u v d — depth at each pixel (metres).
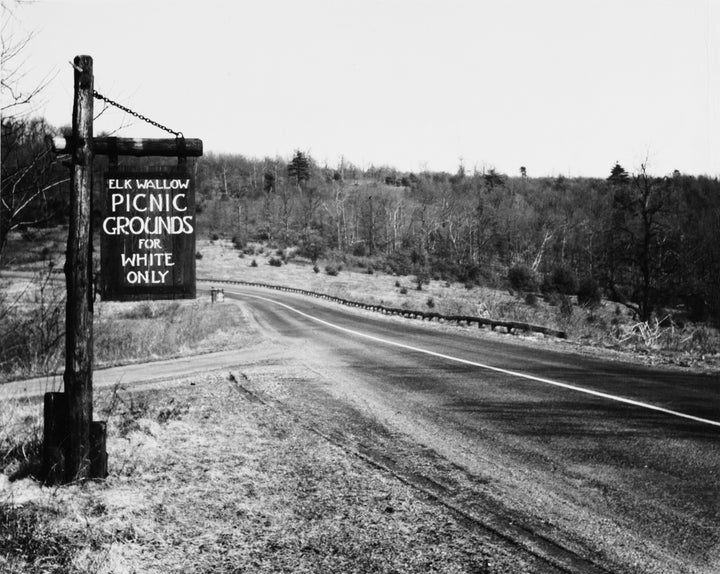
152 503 4.22
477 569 3.27
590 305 44.84
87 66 4.51
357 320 29.12
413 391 9.02
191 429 6.57
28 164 8.98
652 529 3.78
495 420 6.94
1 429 6.02
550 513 4.11
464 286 72.06
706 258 44.00
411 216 116.69
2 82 8.42
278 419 7.16
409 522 3.97
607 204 101.44
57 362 13.66
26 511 3.85
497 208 114.38
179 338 21.19
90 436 4.59
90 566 3.21
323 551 3.52
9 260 11.80
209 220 127.31
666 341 15.74
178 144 5.17
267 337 20.55
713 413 6.88
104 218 5.11
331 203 136.62
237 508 4.20
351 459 5.43
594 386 8.91
